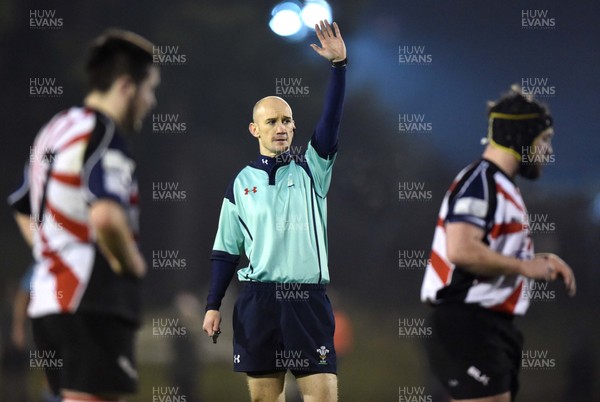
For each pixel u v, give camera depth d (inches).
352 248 3078.2
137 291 541.6
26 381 1429.6
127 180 523.8
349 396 1785.2
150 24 3262.8
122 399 544.7
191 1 3277.6
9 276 2957.7
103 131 525.3
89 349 523.2
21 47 3149.6
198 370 1598.2
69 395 529.7
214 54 3314.5
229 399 1737.2
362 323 2856.8
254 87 3329.2
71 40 3179.1
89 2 3198.8
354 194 3152.1
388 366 2182.6
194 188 3250.5
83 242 526.0
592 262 2492.6
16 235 3061.0
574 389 1665.8
